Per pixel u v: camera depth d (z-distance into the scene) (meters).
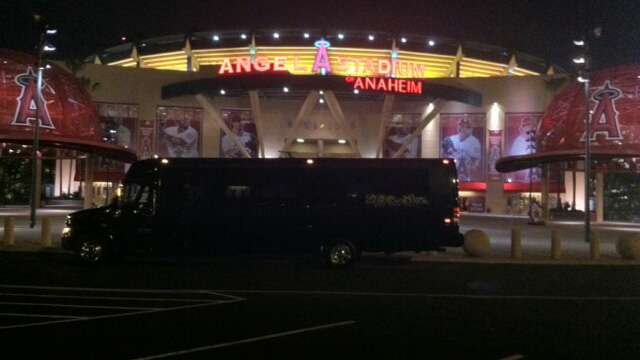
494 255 21.84
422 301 12.51
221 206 18.58
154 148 74.00
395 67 76.62
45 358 7.88
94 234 18.20
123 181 18.80
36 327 9.70
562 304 12.38
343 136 76.19
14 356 7.96
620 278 16.77
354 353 8.28
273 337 9.15
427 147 76.81
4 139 43.31
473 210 76.44
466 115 76.25
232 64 71.12
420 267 18.75
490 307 11.94
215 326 9.87
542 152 48.28
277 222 18.52
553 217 58.25
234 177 18.67
